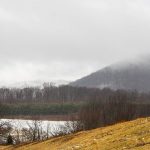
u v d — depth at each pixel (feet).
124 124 165.48
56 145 182.39
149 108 435.12
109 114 392.47
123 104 418.72
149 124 147.64
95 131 177.58
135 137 134.72
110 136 150.20
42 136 335.26
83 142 159.33
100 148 136.05
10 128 391.86
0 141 344.69
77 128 359.46
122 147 127.34
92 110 412.98
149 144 121.39
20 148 212.64
